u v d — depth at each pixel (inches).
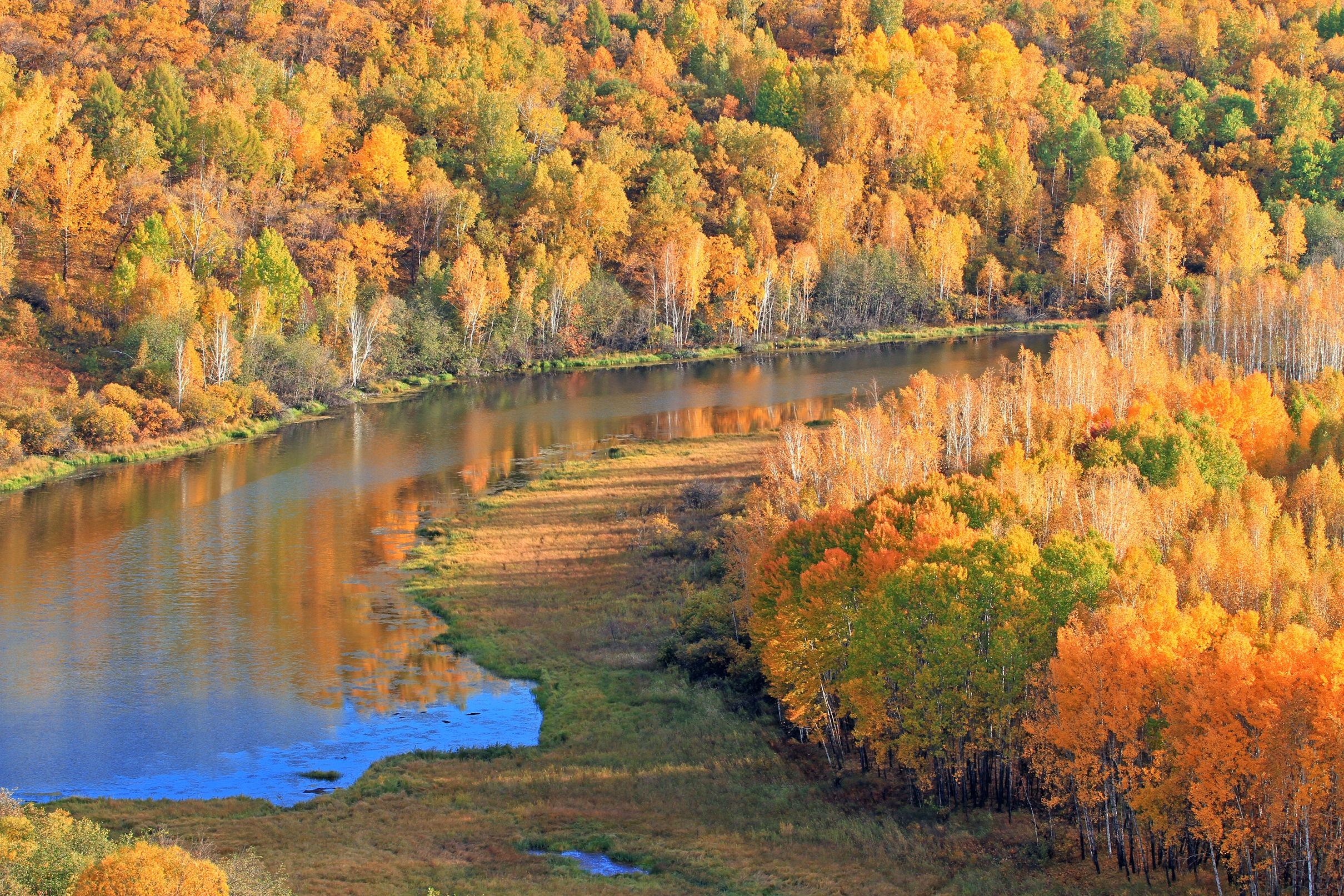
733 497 4323.3
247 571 3769.7
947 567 2393.0
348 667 3041.3
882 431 4111.7
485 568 3796.8
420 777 2426.2
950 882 1975.9
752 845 2129.7
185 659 3063.5
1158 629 2101.4
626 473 4911.4
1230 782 1860.2
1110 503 3002.0
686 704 2815.0
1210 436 3890.3
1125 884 1952.5
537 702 2849.4
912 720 2292.1
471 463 5216.5
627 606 3440.0
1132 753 2012.8
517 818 2239.2
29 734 2620.6
